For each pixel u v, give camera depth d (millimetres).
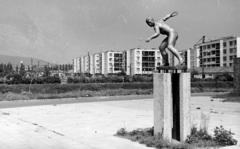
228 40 94062
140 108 22922
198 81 56188
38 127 13859
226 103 27109
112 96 38750
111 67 131250
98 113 19531
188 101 10047
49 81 46688
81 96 37219
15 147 10023
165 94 9852
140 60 119000
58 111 20875
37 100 32469
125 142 10281
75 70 177750
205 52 104500
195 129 10719
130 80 58562
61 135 11867
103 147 9672
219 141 9828
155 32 10367
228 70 86250
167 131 9914
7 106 25203
